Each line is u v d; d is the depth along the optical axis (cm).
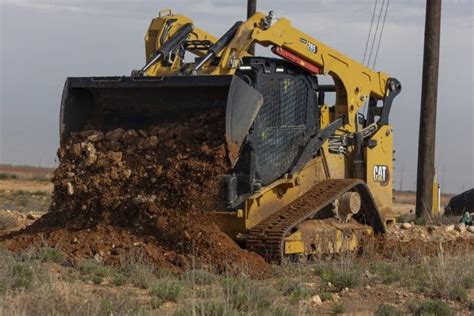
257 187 1559
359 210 1780
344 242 1670
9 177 6094
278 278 1403
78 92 1689
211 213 1517
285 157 1648
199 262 1429
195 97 1581
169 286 1230
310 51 1744
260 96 1559
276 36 1683
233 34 1659
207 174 1521
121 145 1631
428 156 2844
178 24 1880
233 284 1242
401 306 1242
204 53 1795
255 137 1565
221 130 1538
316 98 1744
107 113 1683
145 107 1636
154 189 1560
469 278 1408
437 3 2817
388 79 1961
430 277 1396
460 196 3400
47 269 1330
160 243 1505
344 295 1319
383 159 1919
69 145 1669
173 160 1557
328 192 1666
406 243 1816
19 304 1044
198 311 1065
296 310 1131
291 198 1650
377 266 1532
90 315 1026
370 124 1920
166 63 1738
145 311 1075
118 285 1304
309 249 1590
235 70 1611
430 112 2842
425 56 2842
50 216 1666
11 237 1652
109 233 1543
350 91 1845
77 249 1497
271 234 1507
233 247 1473
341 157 1814
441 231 2203
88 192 1605
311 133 1722
